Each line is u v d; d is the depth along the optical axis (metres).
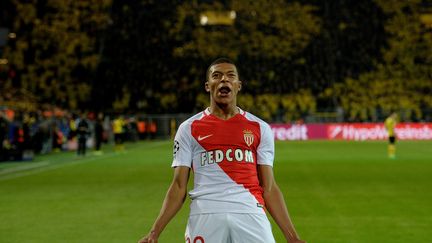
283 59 113.94
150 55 110.88
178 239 16.17
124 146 76.00
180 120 97.88
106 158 52.47
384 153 56.19
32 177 35.03
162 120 97.25
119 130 62.28
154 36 111.31
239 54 113.56
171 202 7.62
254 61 113.75
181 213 20.66
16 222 19.16
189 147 7.71
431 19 113.62
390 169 38.78
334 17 115.31
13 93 94.75
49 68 106.88
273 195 7.75
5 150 48.41
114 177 34.66
